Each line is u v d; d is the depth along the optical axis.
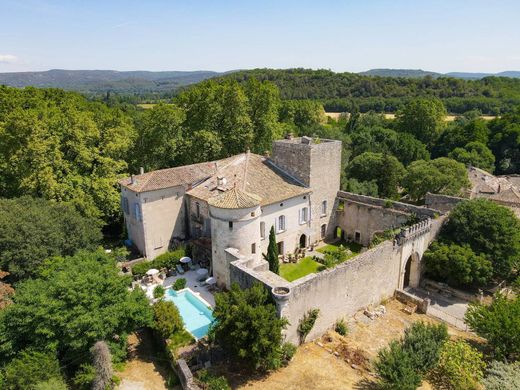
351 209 51.91
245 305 25.41
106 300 27.27
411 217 45.03
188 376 24.84
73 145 49.59
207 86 70.62
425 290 42.31
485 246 40.34
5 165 47.88
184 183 46.59
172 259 42.78
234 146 66.31
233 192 37.72
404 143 94.62
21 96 70.75
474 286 41.84
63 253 36.53
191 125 64.44
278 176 47.78
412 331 27.77
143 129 61.41
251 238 37.56
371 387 25.28
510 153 94.19
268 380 25.84
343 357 28.41
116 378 26.03
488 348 30.42
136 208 44.81
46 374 23.73
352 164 77.12
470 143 92.38
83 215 47.12
